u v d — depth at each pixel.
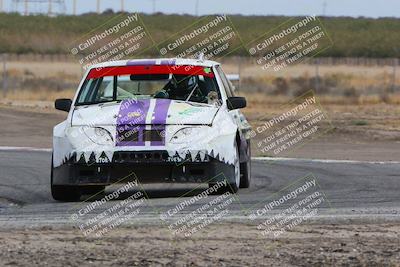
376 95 149.75
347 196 41.78
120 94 44.06
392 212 35.78
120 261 26.33
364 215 34.91
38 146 77.56
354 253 27.34
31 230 31.94
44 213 37.06
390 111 123.62
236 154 42.09
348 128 95.50
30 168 57.78
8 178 52.34
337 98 143.00
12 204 41.09
